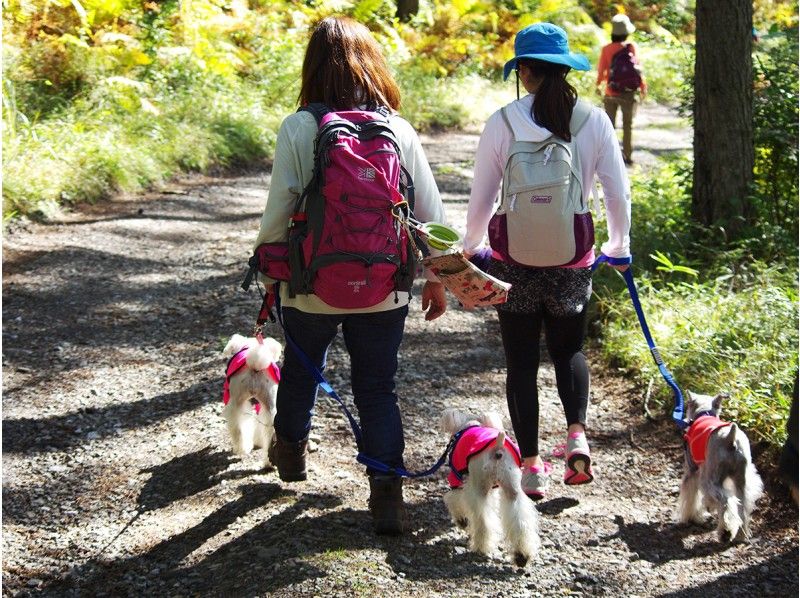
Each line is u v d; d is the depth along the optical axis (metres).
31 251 7.78
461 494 3.59
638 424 4.75
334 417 4.86
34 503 4.07
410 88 16.09
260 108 13.27
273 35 15.13
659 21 25.78
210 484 4.11
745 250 6.48
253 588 3.16
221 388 5.25
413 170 3.42
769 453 4.13
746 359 4.86
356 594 3.09
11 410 5.00
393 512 3.53
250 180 11.11
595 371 5.44
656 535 3.71
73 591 3.40
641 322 4.14
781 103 7.18
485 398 5.18
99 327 6.26
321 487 4.03
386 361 3.54
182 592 3.29
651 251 6.89
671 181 9.25
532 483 3.96
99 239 8.24
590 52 20.45
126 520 3.89
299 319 3.49
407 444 4.58
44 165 9.27
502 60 19.38
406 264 3.38
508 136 3.63
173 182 10.65
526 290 3.73
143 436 4.71
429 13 19.31
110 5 12.21
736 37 6.67
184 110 12.09
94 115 10.96
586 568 3.43
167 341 6.05
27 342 5.95
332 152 3.21
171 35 13.51
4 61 11.02
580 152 3.61
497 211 3.71
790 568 3.41
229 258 7.86
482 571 3.37
